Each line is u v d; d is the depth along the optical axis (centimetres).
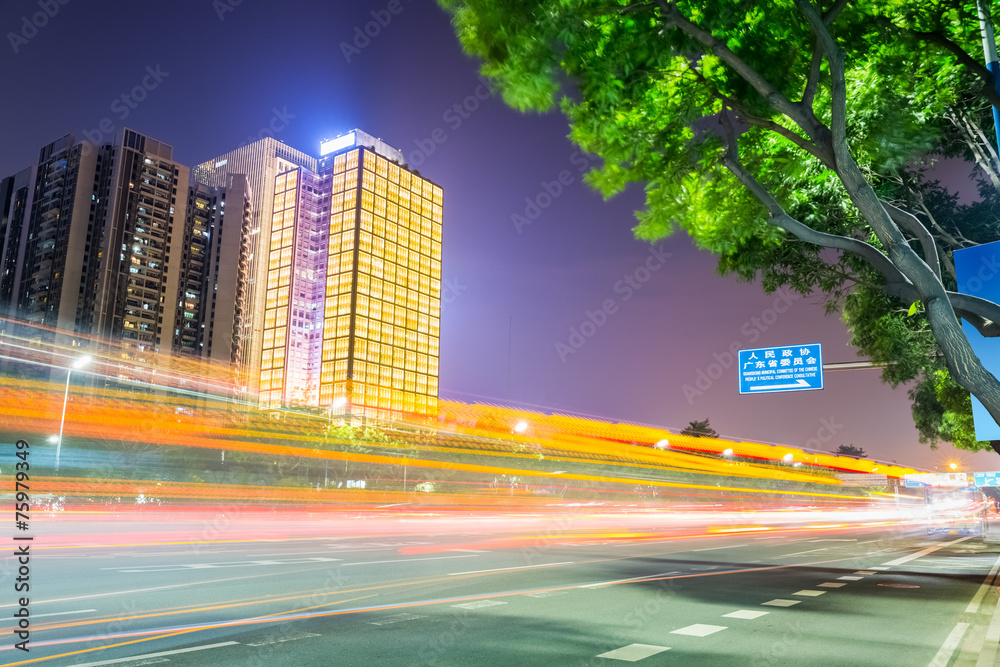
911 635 786
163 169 17450
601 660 636
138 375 16200
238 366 18588
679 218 1031
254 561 1488
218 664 588
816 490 9175
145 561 1418
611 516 5644
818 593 1155
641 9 810
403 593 1055
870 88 1025
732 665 625
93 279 16375
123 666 571
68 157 17075
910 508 8438
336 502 7144
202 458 9956
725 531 4056
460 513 5347
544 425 9106
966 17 931
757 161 1107
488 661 624
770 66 904
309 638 707
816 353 2638
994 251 865
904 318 1744
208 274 18388
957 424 2545
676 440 8400
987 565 1736
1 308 17238
